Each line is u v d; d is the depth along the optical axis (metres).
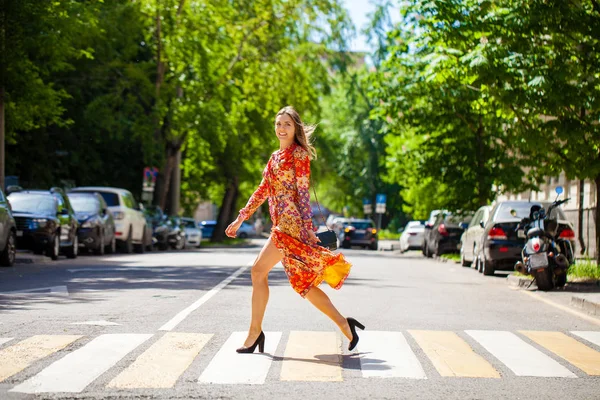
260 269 9.23
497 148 36.31
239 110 48.94
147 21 44.31
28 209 28.11
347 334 9.34
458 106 34.53
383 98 35.03
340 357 9.17
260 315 9.27
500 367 8.86
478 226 27.91
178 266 24.89
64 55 30.17
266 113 49.00
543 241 18.91
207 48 45.50
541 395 7.56
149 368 8.31
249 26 46.69
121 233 35.56
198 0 45.69
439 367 8.74
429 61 22.27
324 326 11.56
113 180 50.62
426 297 16.69
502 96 20.58
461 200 36.72
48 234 27.41
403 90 34.66
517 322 12.86
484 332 11.41
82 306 13.46
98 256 32.22
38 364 8.43
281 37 48.50
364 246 59.88
